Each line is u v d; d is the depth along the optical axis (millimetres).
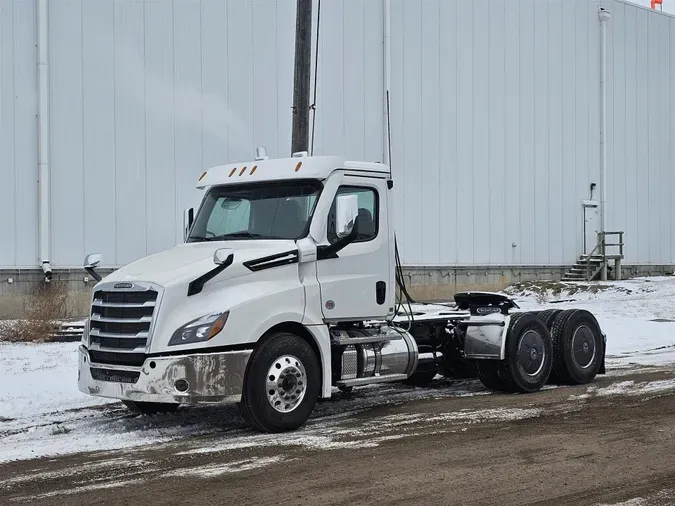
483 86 27906
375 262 9438
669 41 34375
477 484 6406
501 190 28453
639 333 17984
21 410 9906
